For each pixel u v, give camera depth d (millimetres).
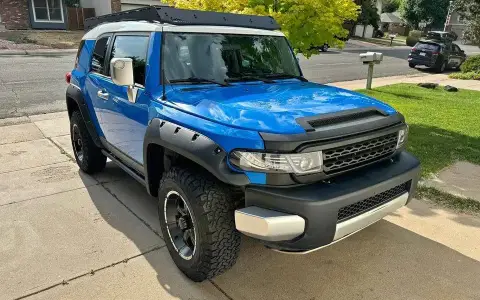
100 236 3518
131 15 3891
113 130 3975
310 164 2395
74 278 2936
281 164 2357
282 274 3037
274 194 2379
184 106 2875
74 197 4301
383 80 14500
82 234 3547
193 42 3389
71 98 4832
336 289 2871
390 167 2910
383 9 69688
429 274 3061
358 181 2625
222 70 3426
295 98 2994
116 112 3781
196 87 3209
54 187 4551
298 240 2432
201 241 2654
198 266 2748
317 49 6402
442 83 14555
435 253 3340
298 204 2348
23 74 12172
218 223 2598
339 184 2549
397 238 3566
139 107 3334
